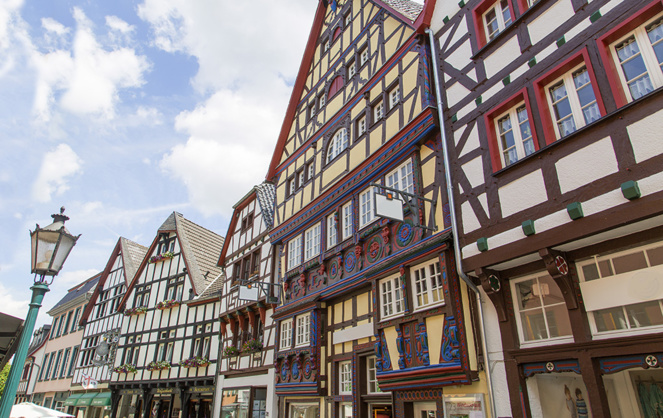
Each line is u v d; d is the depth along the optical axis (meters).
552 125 6.82
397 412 8.84
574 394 6.83
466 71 8.59
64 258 6.51
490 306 7.28
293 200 15.17
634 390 6.33
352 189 11.59
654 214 5.16
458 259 7.52
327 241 12.52
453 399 7.55
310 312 12.50
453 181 8.20
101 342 25.41
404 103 10.39
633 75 5.93
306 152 15.15
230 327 18.42
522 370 6.66
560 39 6.86
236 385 16.72
